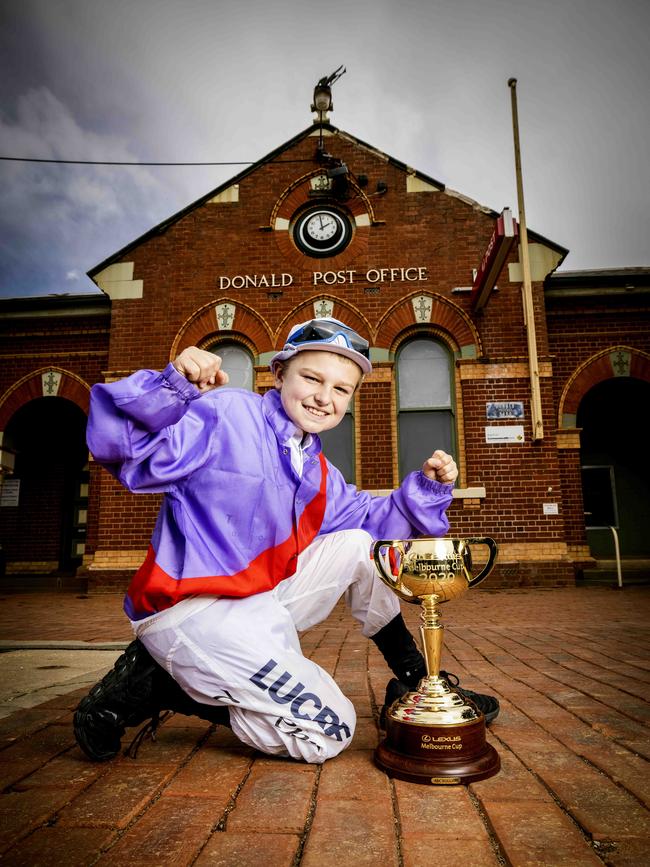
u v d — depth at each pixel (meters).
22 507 13.77
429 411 10.62
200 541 1.79
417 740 1.77
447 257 10.78
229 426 1.86
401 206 10.99
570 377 10.98
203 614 1.76
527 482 10.03
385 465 10.16
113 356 10.88
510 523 9.95
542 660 3.80
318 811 1.55
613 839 1.38
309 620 2.15
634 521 13.27
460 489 10.02
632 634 4.96
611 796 1.63
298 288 10.86
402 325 10.64
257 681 1.76
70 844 1.37
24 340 11.76
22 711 2.62
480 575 2.00
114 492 10.33
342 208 11.17
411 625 5.78
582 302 11.12
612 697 2.80
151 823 1.48
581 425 13.58
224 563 1.79
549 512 9.92
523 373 10.37
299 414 1.91
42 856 1.31
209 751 2.04
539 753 2.00
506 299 10.59
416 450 10.52
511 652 4.11
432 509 2.16
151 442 1.67
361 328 10.67
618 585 10.07
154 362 10.83
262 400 2.01
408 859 1.30
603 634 4.97
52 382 11.61
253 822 1.48
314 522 2.01
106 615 7.19
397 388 10.71
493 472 10.09
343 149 11.27
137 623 1.82
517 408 10.26
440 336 10.73
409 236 10.89
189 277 11.04
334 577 2.10
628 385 11.79
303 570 2.08
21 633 5.51
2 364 11.70
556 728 2.30
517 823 1.46
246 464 1.83
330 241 10.96
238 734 1.88
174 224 11.23
